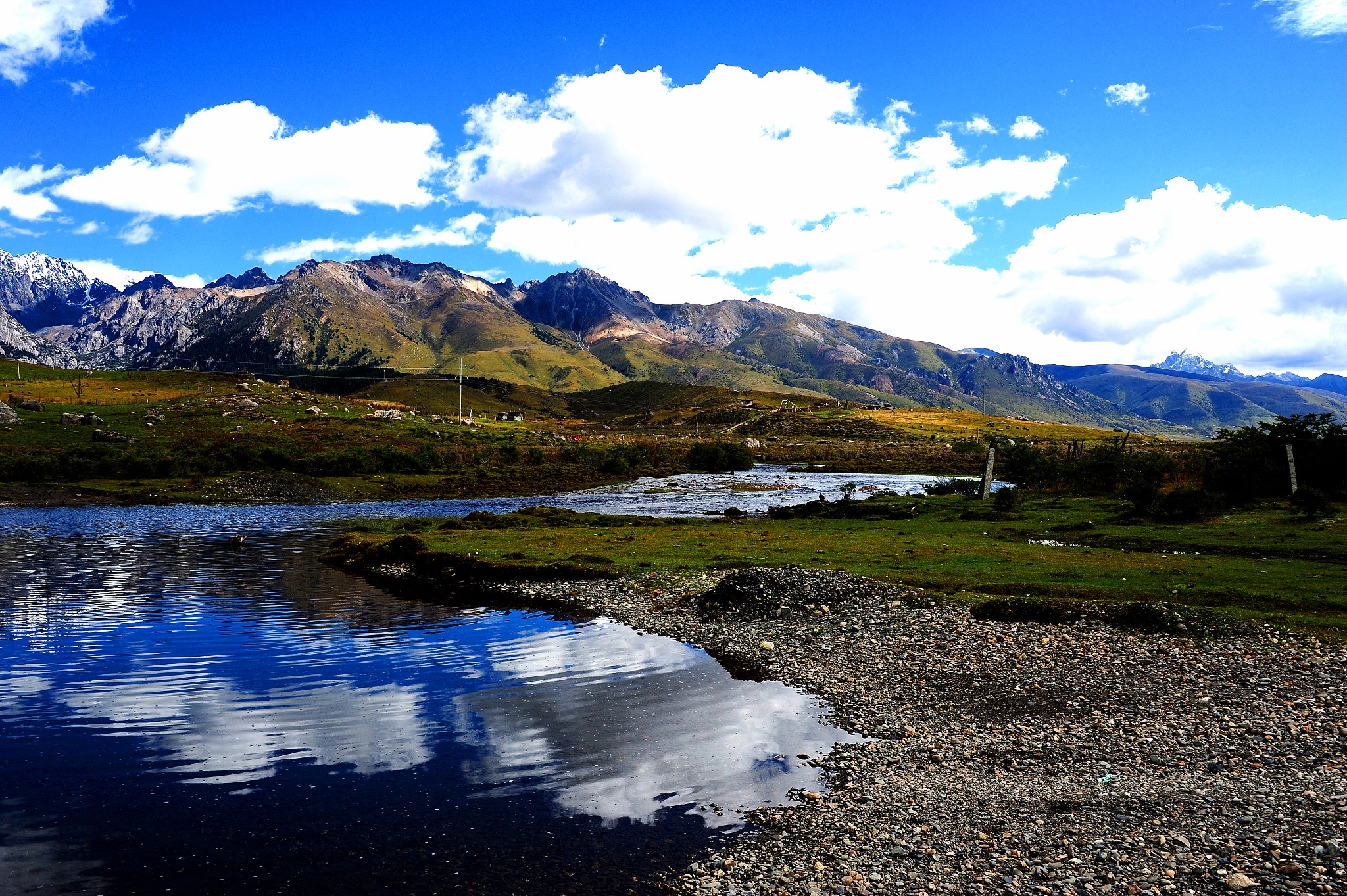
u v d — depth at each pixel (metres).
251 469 134.50
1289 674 22.02
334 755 18.17
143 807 15.30
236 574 49.06
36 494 107.69
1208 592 31.67
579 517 76.75
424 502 114.06
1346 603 28.97
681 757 18.11
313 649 29.09
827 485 134.50
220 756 18.09
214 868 12.92
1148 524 54.41
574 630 32.44
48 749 18.56
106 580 46.16
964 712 21.11
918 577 37.69
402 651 28.73
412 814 14.96
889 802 15.34
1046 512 64.75
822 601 33.66
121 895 12.02
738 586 35.00
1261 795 14.40
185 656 27.88
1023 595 33.47
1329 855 11.65
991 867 12.48
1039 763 17.19
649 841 13.86
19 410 193.75
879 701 22.36
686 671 26.03
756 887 12.18
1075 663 24.53
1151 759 16.95
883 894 11.84
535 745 18.78
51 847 13.66
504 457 164.88
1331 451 62.75
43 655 27.95
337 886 12.31
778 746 18.80
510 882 12.43
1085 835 13.38
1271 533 46.44
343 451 147.38
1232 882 11.20
